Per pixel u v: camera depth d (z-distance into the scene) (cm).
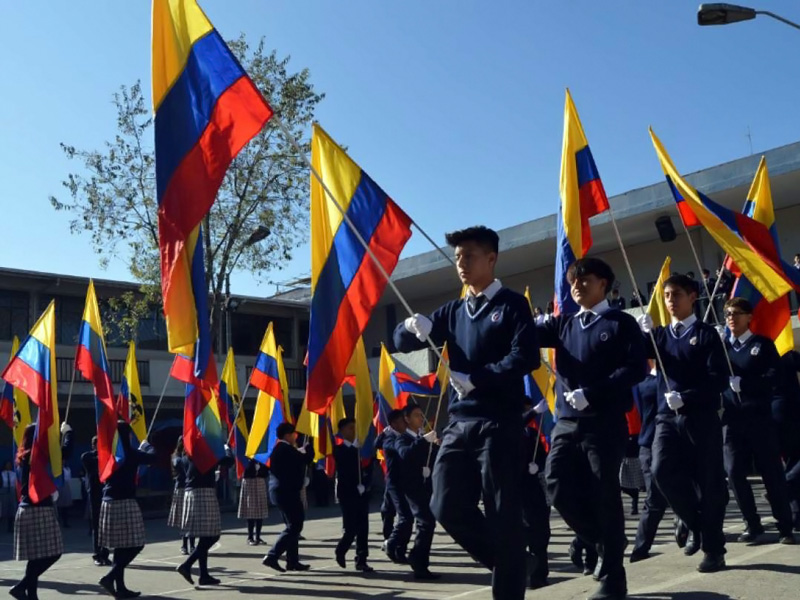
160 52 587
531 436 1003
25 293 2530
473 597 522
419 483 930
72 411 2538
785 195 2220
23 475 881
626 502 1755
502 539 391
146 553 1345
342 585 919
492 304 420
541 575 786
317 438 1389
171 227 566
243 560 1205
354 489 1021
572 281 519
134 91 2216
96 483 1236
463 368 423
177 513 1288
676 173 799
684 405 593
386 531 1205
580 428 485
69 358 2552
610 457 477
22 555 858
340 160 675
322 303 652
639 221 2372
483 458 399
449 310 441
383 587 891
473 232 426
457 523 408
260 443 1334
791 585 473
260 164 2202
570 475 490
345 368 646
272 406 1341
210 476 993
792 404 814
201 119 580
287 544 1027
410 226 660
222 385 1518
